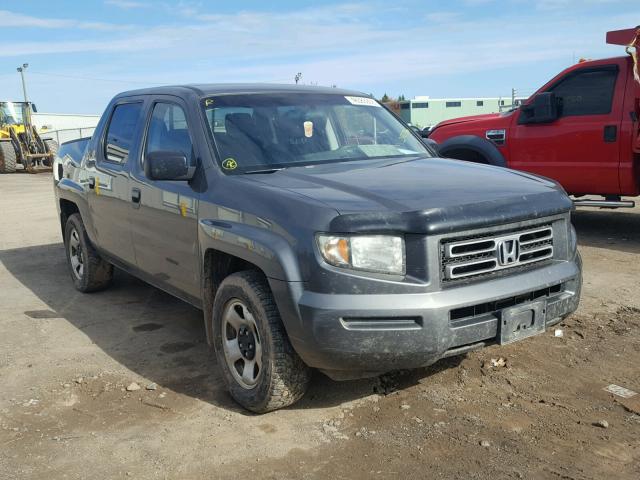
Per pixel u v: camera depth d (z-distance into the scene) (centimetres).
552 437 325
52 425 361
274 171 396
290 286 319
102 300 604
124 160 507
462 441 324
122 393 399
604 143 714
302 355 326
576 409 354
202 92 448
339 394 382
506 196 339
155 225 452
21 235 975
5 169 2312
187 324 529
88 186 564
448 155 863
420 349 308
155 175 392
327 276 309
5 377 428
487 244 331
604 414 348
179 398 389
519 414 350
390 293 308
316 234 313
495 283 326
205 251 386
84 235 605
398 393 380
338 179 365
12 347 485
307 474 302
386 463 308
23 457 327
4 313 572
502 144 803
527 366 411
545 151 766
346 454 317
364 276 309
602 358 421
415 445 322
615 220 903
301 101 467
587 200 746
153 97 495
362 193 336
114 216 519
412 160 440
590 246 743
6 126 2355
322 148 432
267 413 364
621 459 304
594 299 543
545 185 373
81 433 350
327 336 309
